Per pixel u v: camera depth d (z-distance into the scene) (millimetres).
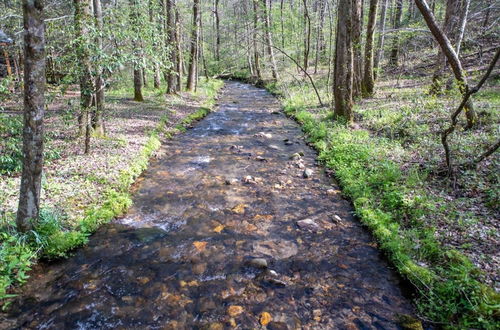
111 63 7941
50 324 4145
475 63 16016
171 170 9695
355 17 15188
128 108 16438
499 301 3957
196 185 8641
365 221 6539
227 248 5855
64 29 7668
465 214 5891
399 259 5223
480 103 11031
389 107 13461
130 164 9062
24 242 5172
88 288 4805
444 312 4215
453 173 7242
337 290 4793
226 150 11773
